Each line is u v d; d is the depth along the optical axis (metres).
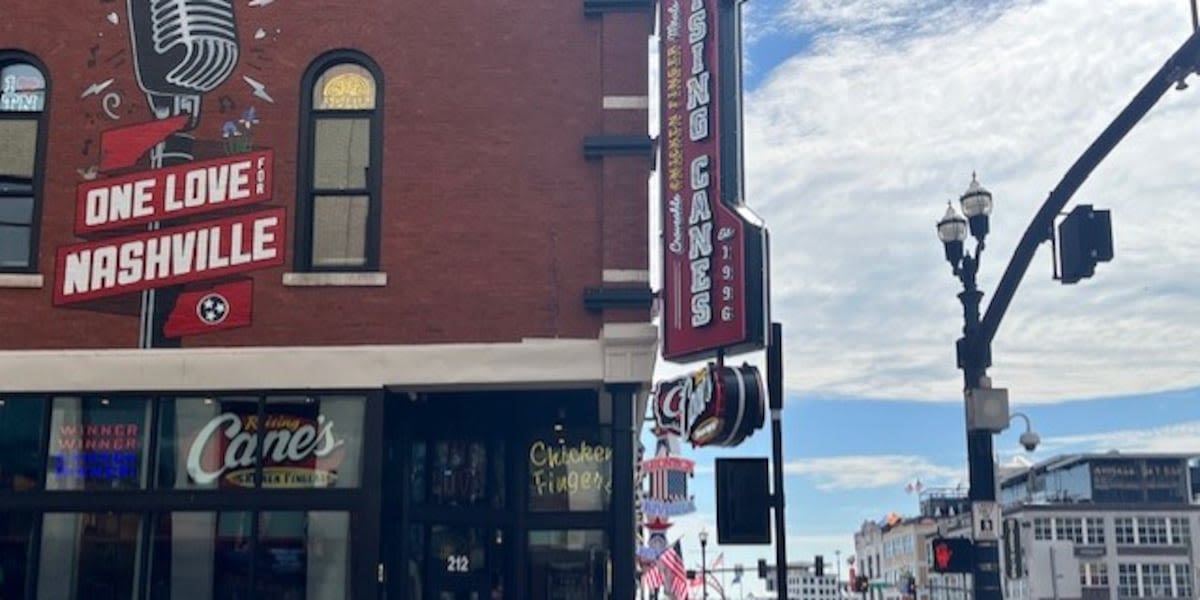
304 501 13.46
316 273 13.95
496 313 13.93
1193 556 100.06
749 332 12.79
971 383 14.24
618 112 14.25
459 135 14.30
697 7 13.81
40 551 13.39
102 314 13.85
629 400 13.70
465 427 15.39
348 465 13.58
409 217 14.12
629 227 13.98
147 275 13.92
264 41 14.41
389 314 13.90
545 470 15.53
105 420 13.66
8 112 14.34
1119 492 106.25
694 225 13.46
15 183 14.19
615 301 13.77
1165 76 11.57
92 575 13.37
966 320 14.49
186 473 13.57
